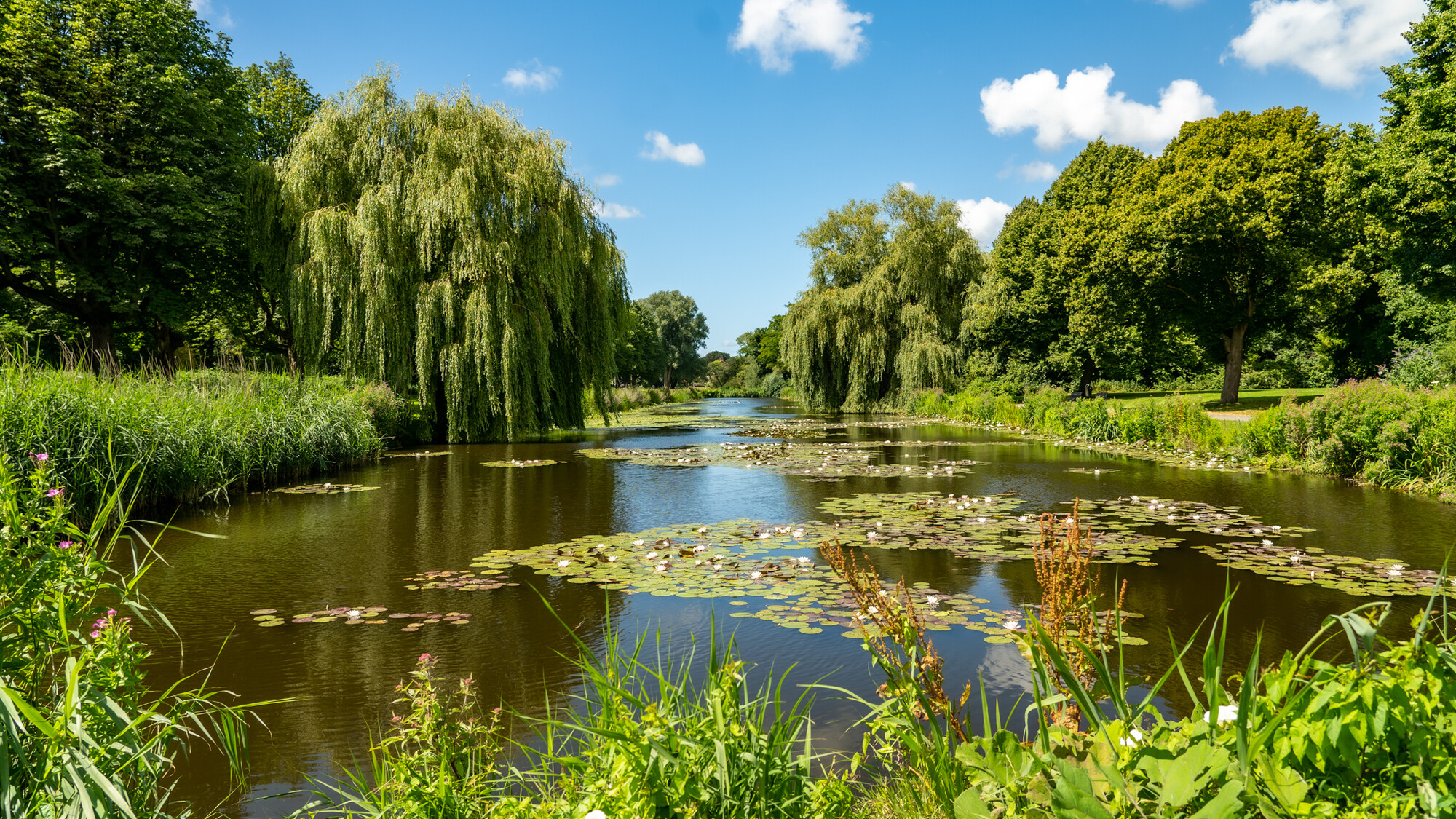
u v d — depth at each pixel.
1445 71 17.98
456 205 16.92
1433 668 1.63
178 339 24.98
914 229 33.09
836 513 9.09
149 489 8.91
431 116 18.11
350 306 17.20
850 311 33.34
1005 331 33.47
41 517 2.30
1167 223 23.69
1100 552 6.64
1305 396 25.00
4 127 17.16
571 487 11.41
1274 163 23.66
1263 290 24.34
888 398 33.62
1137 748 1.68
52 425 7.58
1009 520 8.41
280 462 11.88
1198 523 7.98
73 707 1.94
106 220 18.31
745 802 2.04
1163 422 17.17
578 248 19.39
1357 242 25.42
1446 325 21.53
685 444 19.08
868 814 2.39
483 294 17.58
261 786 2.97
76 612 2.30
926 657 2.60
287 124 26.28
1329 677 1.68
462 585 5.91
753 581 5.95
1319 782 1.57
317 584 5.96
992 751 1.88
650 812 1.90
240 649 4.50
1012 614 5.03
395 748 3.25
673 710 2.44
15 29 17.62
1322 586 5.51
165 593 5.71
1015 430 23.45
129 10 19.02
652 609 5.28
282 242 18.58
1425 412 10.30
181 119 19.73
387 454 16.27
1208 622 4.78
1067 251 29.36
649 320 75.00
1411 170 17.81
